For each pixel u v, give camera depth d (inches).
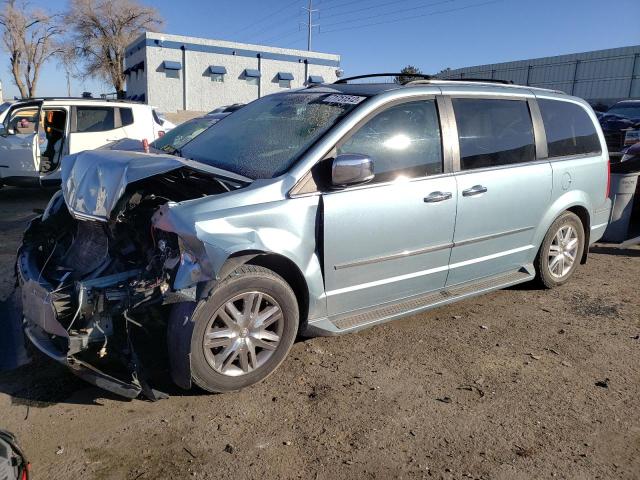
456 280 172.6
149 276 123.6
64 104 394.6
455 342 164.6
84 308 119.1
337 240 139.5
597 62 1272.1
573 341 167.8
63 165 154.8
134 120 425.7
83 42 1969.7
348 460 110.1
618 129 611.2
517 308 193.3
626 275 233.9
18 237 281.6
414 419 124.7
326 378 140.8
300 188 135.6
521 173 181.0
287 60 1774.1
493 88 181.8
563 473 108.7
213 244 118.0
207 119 368.2
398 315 156.9
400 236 151.1
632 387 141.8
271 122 164.4
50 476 103.0
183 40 1615.4
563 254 209.0
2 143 373.7
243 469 106.6
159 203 141.4
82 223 151.2
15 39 2000.5
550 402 133.5
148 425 119.3
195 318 120.7
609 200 224.8
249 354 132.3
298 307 141.0
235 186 135.8
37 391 131.6
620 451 115.9
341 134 142.9
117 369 128.7
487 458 112.4
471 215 167.0
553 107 200.4
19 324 165.9
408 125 155.9
